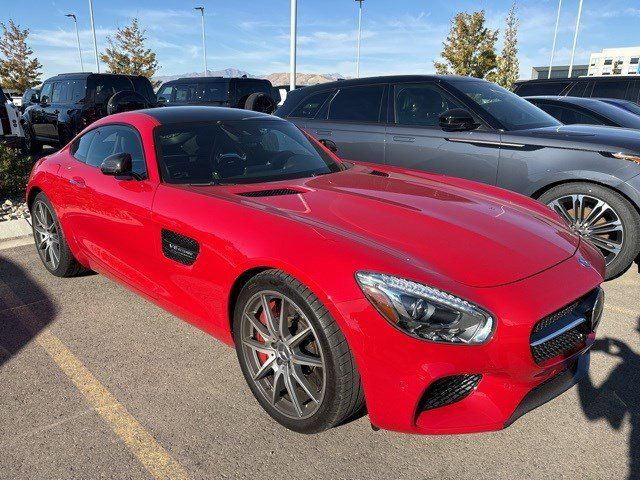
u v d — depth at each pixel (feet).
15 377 9.16
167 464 7.04
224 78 44.29
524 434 7.69
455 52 85.10
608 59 287.48
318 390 7.23
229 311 8.20
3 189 23.29
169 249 9.07
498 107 15.66
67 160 12.69
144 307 12.01
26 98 40.55
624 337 10.53
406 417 6.47
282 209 8.20
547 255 7.53
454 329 6.24
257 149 10.93
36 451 7.27
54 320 11.36
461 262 6.93
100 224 10.95
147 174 9.93
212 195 8.86
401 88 17.01
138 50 110.32
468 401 6.77
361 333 6.37
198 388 8.80
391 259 6.68
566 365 7.22
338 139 17.95
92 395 8.59
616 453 7.27
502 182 14.57
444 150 15.52
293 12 41.04
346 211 8.23
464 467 7.02
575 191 13.48
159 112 11.37
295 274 6.82
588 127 15.08
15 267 14.75
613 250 13.24
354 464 7.05
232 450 7.30
